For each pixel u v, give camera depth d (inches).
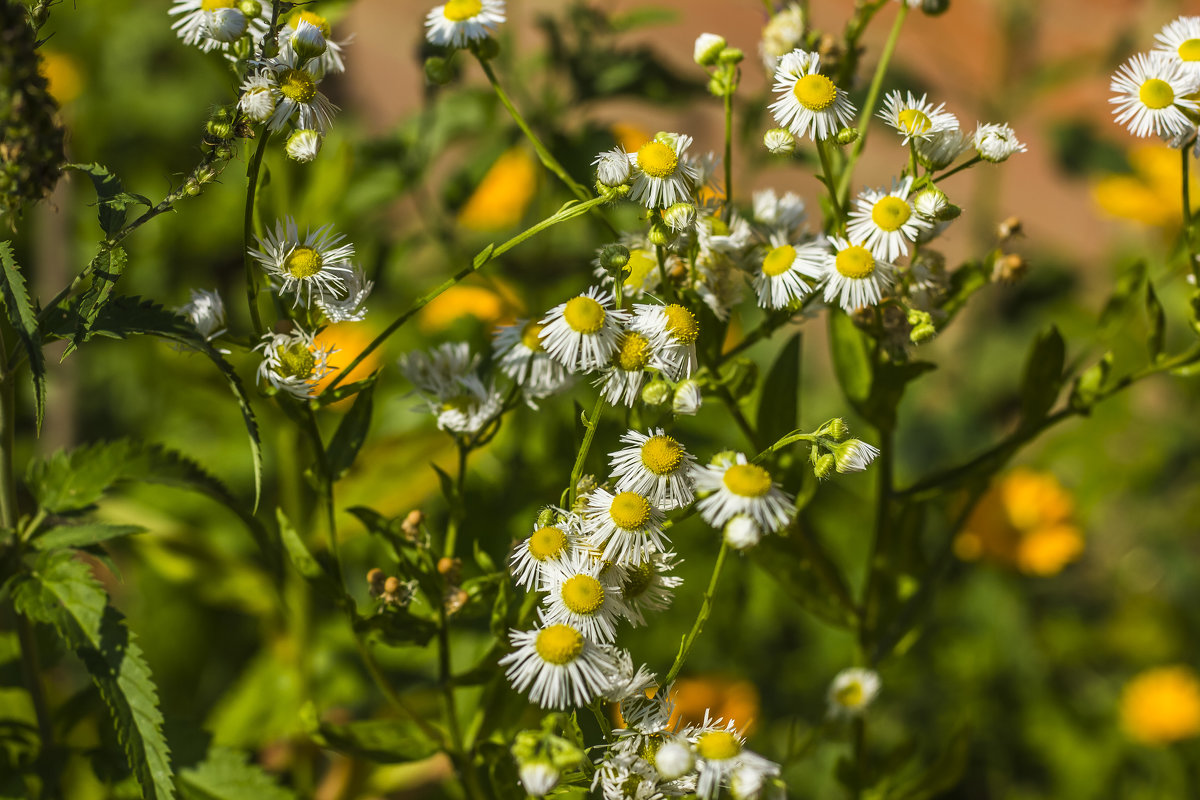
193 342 25.7
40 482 27.0
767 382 28.2
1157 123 27.0
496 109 32.4
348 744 27.7
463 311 32.8
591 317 25.6
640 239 27.1
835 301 27.3
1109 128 66.7
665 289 26.4
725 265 26.9
